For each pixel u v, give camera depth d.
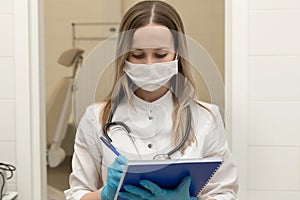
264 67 1.88
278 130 1.88
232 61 1.88
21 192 1.99
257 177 1.90
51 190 3.11
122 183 1.24
